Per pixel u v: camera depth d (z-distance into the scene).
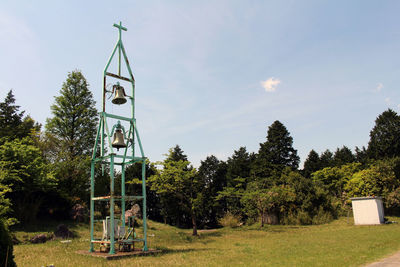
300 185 34.34
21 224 20.42
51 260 10.85
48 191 23.19
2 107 31.25
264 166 48.84
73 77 34.72
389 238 14.56
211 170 56.69
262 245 15.56
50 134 30.55
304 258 10.35
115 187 33.62
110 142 13.34
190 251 13.75
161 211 39.69
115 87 14.27
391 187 32.56
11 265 7.09
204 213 41.91
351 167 45.72
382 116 50.66
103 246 13.87
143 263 10.09
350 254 10.61
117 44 15.15
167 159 25.62
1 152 20.05
